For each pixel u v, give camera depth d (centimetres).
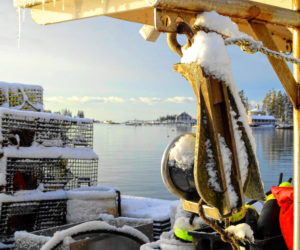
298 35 181
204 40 142
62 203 539
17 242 370
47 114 563
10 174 514
